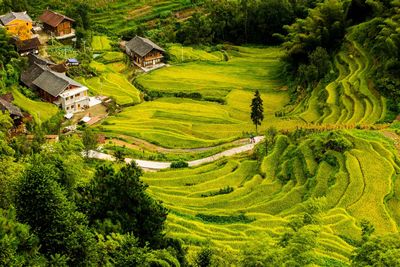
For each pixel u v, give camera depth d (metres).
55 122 98.00
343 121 88.38
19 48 124.75
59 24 141.25
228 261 42.31
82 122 102.69
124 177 42.06
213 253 43.44
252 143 89.62
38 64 116.44
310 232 36.78
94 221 40.12
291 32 135.00
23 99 105.31
